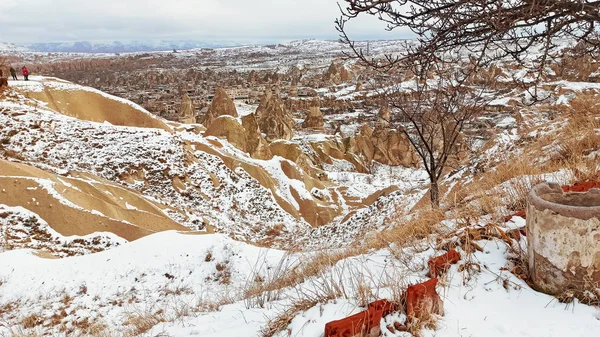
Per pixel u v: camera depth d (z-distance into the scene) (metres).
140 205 34.66
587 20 2.71
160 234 18.38
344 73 176.50
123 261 16.47
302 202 48.03
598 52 3.03
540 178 5.33
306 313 3.52
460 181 13.28
